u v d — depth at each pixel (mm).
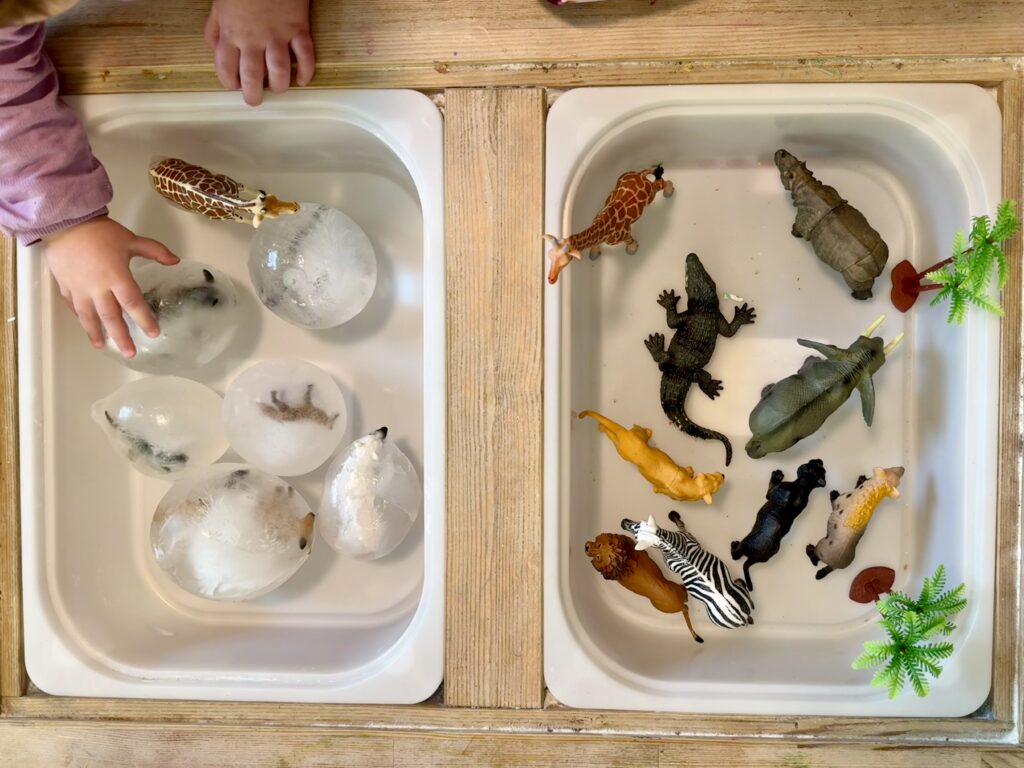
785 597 847
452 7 736
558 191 738
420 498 822
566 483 755
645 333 853
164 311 796
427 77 743
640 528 770
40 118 715
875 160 823
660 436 853
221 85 759
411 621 775
